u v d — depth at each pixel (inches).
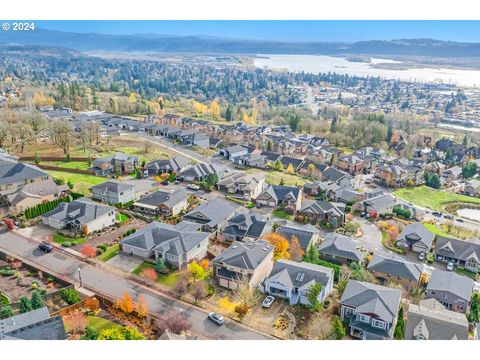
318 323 1683.1
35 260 2096.5
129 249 2197.3
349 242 2501.2
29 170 3112.7
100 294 1829.5
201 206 2699.3
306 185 3666.3
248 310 1797.5
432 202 3912.4
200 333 1622.8
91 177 3462.1
